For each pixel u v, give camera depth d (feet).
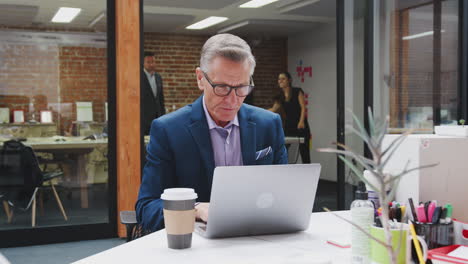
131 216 7.07
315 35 31.14
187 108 6.57
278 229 5.28
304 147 26.96
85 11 15.06
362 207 4.20
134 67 15.05
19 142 14.71
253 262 4.18
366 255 4.16
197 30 32.78
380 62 16.17
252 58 5.92
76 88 15.06
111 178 15.21
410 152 5.79
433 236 4.64
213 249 4.69
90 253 13.52
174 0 24.26
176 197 4.65
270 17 28.73
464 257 4.14
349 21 15.94
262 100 34.53
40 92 14.82
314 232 5.39
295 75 33.58
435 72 16.83
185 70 33.88
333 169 29.25
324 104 30.17
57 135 15.01
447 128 6.15
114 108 15.20
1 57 14.47
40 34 14.79
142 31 15.12
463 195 5.91
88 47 15.10
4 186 14.62
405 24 16.46
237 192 4.82
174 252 4.58
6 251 13.91
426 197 5.74
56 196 15.02
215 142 6.48
